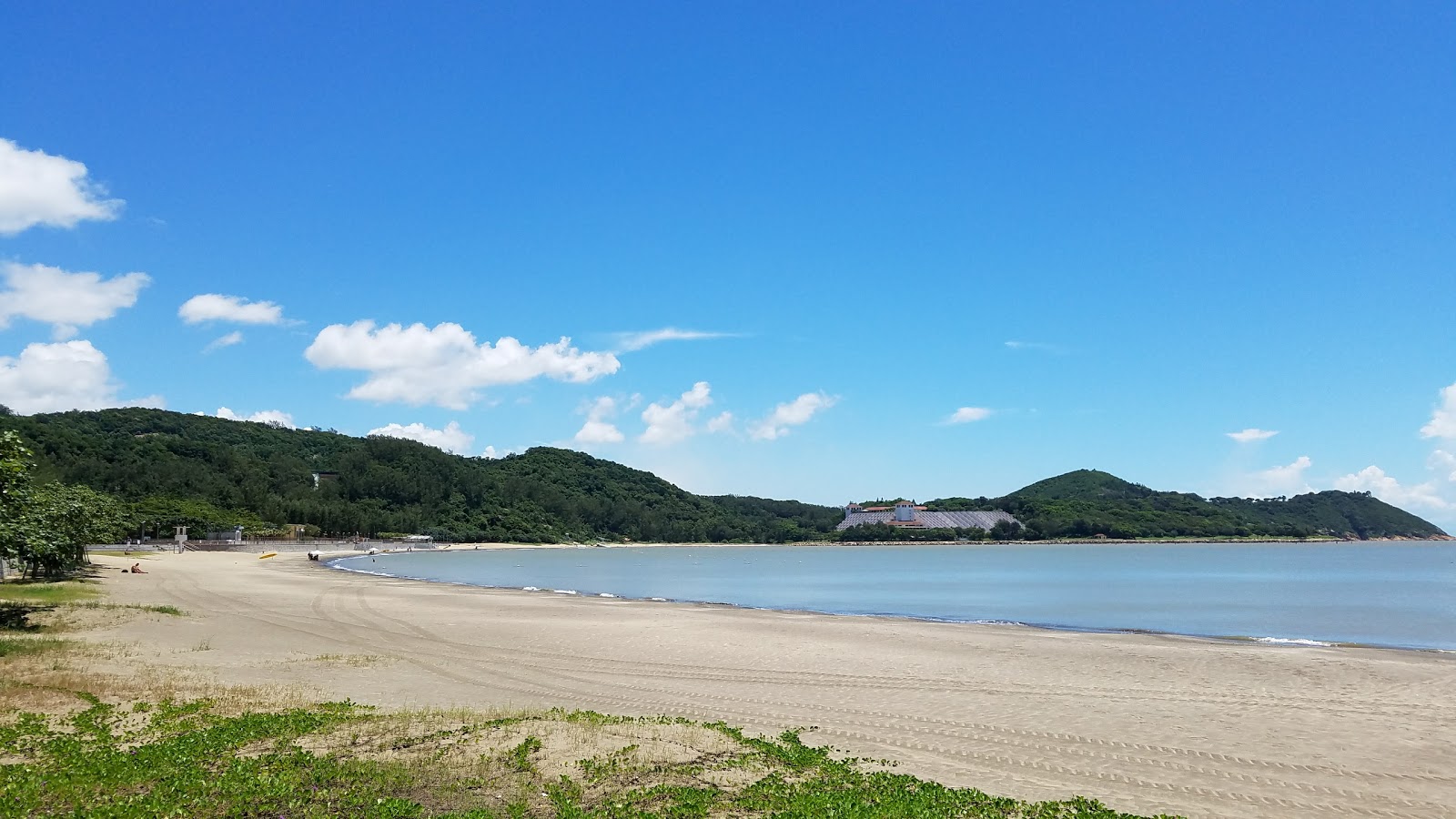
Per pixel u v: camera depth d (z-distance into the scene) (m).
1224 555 159.25
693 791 12.27
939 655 28.14
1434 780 14.48
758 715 18.77
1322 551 180.12
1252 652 29.31
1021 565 120.31
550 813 11.35
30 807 10.78
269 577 66.56
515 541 196.00
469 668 24.45
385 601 46.91
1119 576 90.69
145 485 134.12
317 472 191.00
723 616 41.44
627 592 66.31
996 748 16.19
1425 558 145.75
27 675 18.81
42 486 48.31
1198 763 15.29
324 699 18.75
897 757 15.43
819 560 145.25
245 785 11.78
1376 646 32.12
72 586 41.84
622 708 19.25
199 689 18.59
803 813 11.52
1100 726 18.02
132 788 11.73
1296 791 13.84
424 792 11.90
